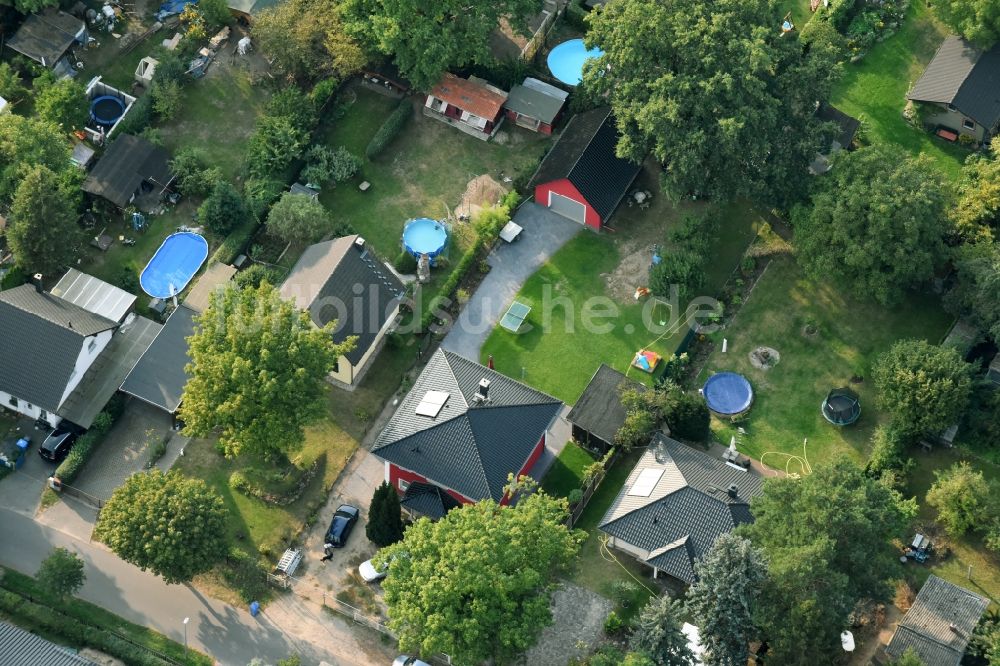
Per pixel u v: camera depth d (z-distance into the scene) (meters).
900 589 115.12
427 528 107.81
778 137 130.00
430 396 119.75
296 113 139.62
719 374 127.69
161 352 127.12
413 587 105.44
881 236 124.12
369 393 127.81
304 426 121.69
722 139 126.19
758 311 132.50
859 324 131.25
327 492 121.56
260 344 115.56
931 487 120.31
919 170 128.12
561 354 130.00
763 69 128.00
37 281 127.94
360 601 115.06
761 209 138.62
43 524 119.50
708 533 112.38
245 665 111.38
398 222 138.12
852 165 126.81
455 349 130.38
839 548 107.62
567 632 112.69
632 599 114.12
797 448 124.12
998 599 114.31
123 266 134.12
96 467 123.19
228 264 133.62
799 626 104.44
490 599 104.19
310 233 133.38
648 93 130.25
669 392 121.50
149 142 138.12
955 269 130.62
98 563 117.12
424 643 102.50
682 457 117.94
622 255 136.25
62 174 134.62
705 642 106.69
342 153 139.62
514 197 137.88
